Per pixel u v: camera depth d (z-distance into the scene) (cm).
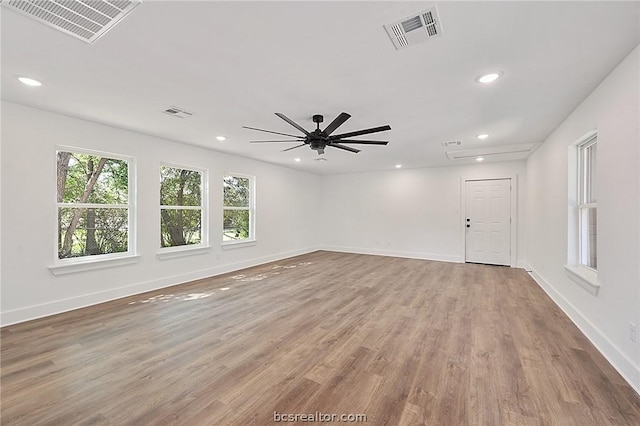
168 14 158
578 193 318
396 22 166
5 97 282
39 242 318
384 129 284
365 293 416
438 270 570
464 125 360
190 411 172
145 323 305
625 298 204
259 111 314
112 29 173
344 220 819
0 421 164
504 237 614
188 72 228
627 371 200
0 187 292
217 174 532
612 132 221
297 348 251
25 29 172
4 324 294
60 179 346
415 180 717
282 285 459
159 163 436
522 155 541
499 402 179
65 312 335
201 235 515
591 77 232
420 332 284
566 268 317
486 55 202
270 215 663
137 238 409
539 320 312
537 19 162
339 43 187
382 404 178
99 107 307
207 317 323
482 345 255
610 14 157
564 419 165
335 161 627
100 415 169
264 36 180
